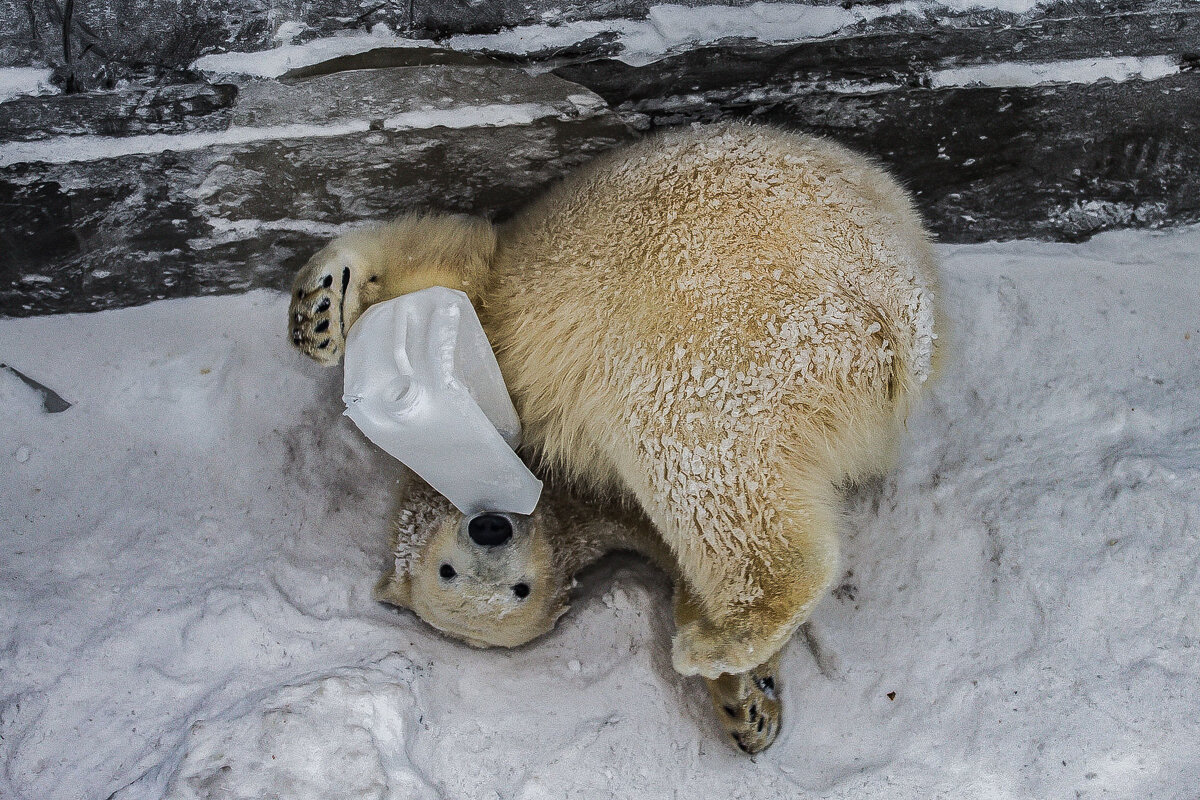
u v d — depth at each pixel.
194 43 3.73
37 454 4.10
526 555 3.61
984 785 3.30
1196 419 3.94
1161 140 4.17
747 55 3.89
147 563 3.87
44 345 4.31
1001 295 4.31
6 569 3.80
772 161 3.29
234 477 4.11
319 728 3.25
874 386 3.19
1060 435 4.01
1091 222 4.38
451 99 3.94
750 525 3.10
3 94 3.73
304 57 3.78
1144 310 4.23
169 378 4.24
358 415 3.22
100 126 3.88
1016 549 3.74
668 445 3.14
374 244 3.65
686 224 3.20
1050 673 3.46
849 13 3.82
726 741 3.59
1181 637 3.45
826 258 3.15
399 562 3.83
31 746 3.37
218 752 3.19
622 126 4.07
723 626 3.15
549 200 3.70
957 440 4.07
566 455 3.62
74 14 3.64
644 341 3.15
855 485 3.89
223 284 4.41
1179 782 3.21
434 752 3.47
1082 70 3.99
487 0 3.70
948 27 3.85
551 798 3.38
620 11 3.77
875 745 3.49
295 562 3.94
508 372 3.53
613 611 3.89
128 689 3.52
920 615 3.72
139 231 4.20
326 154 4.07
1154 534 3.65
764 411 3.06
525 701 3.65
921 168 4.26
